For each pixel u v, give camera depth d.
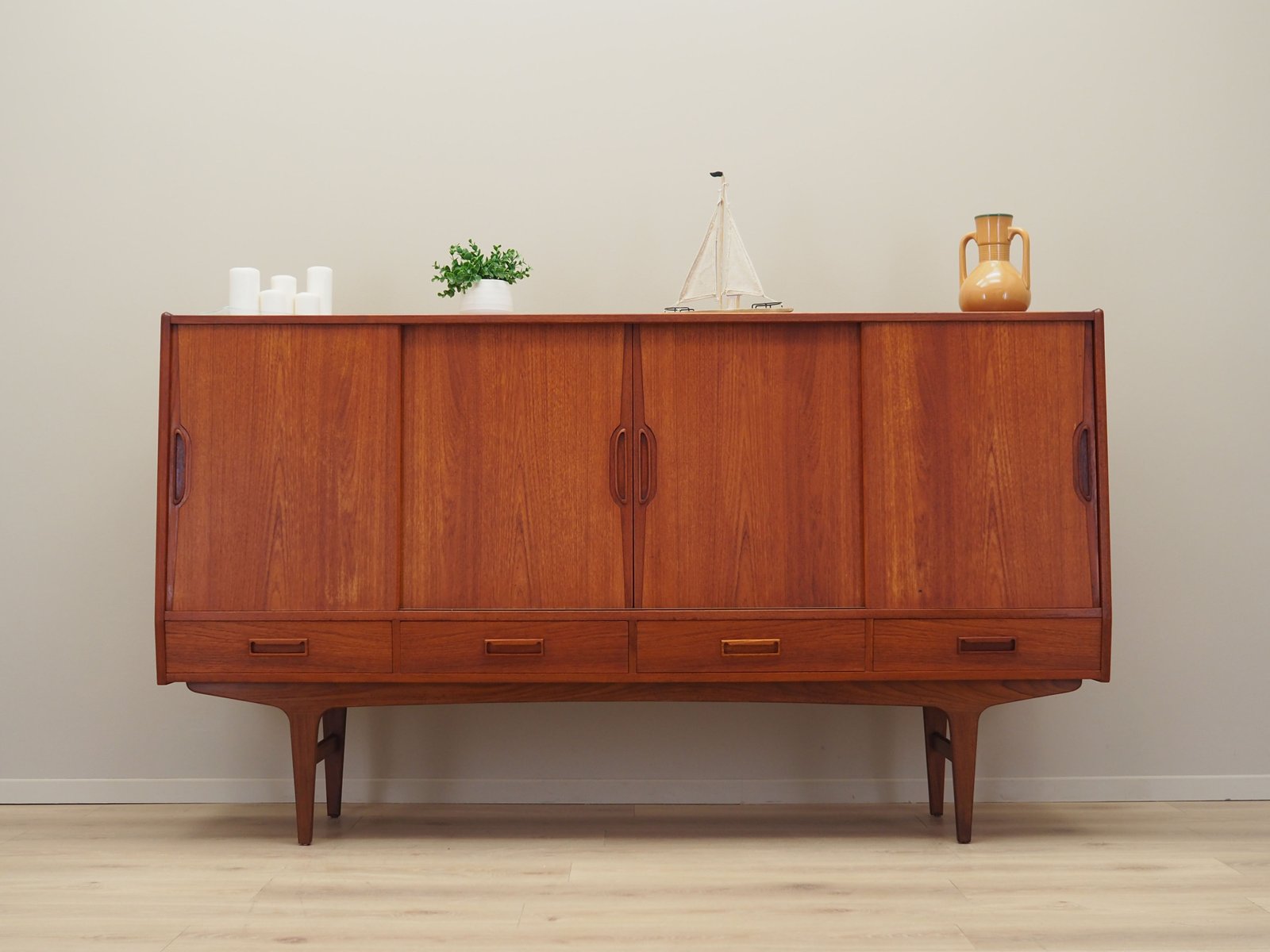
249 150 2.65
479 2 2.67
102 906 1.82
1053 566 2.13
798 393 2.15
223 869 2.03
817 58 2.66
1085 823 2.37
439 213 2.65
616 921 1.74
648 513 2.14
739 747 2.59
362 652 2.13
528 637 2.13
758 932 1.68
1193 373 2.62
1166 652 2.61
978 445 2.14
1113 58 2.64
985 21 2.66
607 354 2.15
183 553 2.14
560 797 2.58
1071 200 2.63
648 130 2.66
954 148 2.65
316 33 2.66
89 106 2.64
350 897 1.86
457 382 2.16
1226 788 2.59
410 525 2.15
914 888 1.90
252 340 2.14
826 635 2.12
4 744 2.60
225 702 2.61
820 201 2.65
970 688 2.15
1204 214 2.62
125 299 2.63
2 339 2.63
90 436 2.62
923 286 2.64
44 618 2.61
